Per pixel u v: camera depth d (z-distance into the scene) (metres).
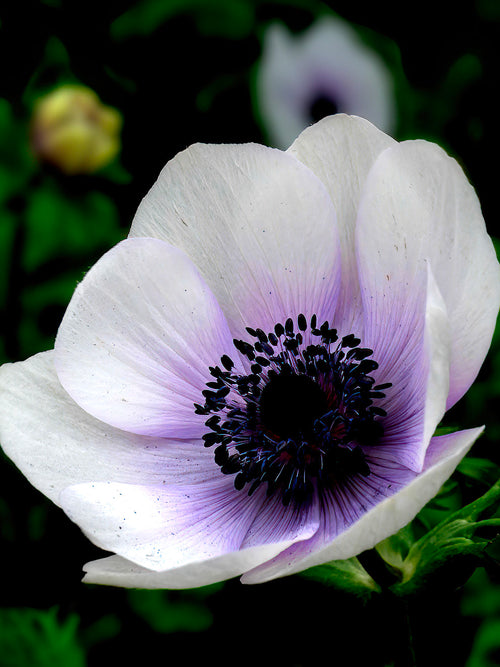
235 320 0.33
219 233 0.33
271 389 0.33
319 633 0.32
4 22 0.43
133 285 0.32
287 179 0.32
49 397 0.32
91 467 0.32
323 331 0.32
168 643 0.37
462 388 0.30
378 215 0.31
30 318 0.40
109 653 0.37
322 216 0.32
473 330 0.30
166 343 0.33
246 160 0.32
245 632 0.32
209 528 0.32
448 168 0.30
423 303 0.31
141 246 0.32
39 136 0.39
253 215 0.33
